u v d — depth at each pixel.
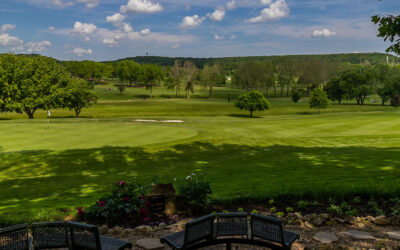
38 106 57.31
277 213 7.28
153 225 6.91
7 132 29.53
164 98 128.00
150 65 166.12
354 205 7.85
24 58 58.97
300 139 26.61
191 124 40.53
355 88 103.12
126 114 65.31
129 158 19.52
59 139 26.69
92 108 82.62
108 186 12.23
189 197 7.61
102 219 7.26
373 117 47.44
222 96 136.12
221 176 13.28
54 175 15.66
